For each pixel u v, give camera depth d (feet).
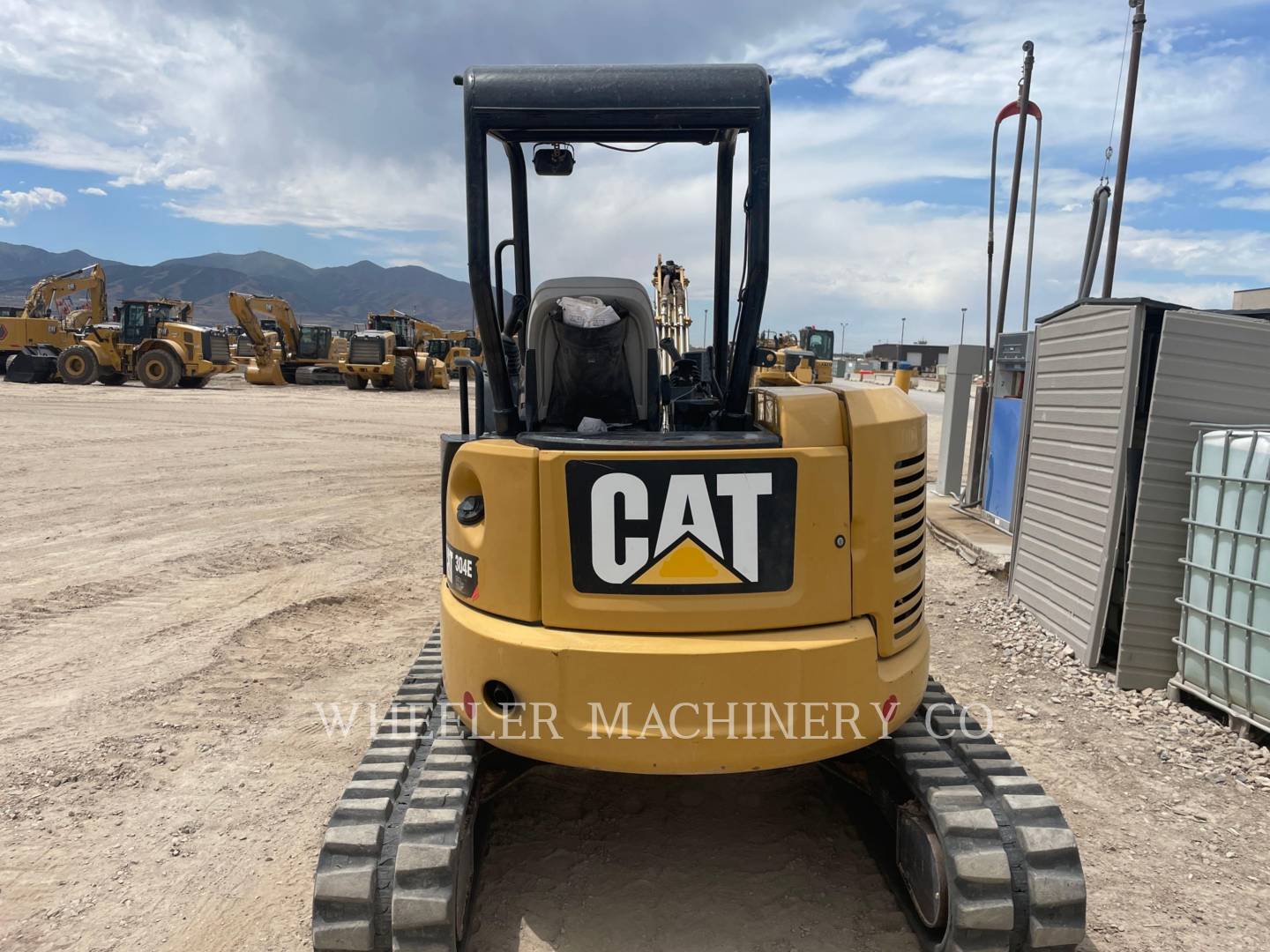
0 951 9.63
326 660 18.62
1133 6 23.06
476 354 12.08
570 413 12.26
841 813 12.64
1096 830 12.12
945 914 8.98
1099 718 15.74
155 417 66.39
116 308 109.60
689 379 13.47
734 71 9.50
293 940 9.86
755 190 9.80
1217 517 15.16
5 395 82.17
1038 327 20.75
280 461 45.65
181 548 27.14
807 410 9.27
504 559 9.23
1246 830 12.14
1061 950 8.50
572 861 11.41
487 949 9.71
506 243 11.20
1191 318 15.83
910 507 10.14
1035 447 20.77
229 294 110.22
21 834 11.89
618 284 12.03
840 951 9.72
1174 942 9.82
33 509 32.50
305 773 13.74
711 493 8.84
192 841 11.80
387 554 27.45
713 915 10.32
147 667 17.89
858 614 9.41
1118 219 23.86
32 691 16.61
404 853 8.45
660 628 8.89
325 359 122.11
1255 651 14.34
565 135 11.60
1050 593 19.83
